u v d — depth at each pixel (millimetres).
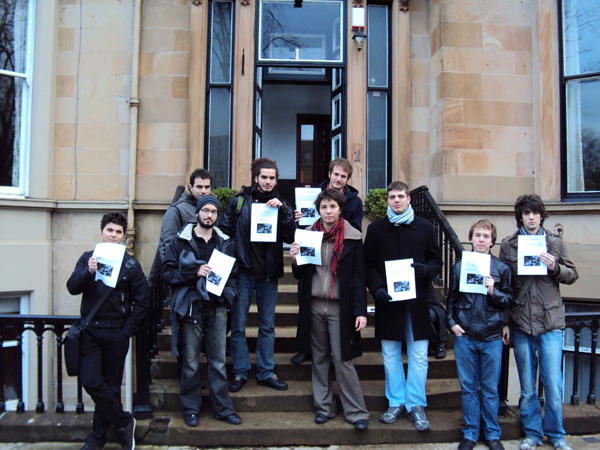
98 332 2914
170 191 5719
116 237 3018
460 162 5629
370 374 3830
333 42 6156
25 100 5344
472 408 3145
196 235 3221
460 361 3178
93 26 5664
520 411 3262
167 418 3291
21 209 5121
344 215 3684
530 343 3215
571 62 5598
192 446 3143
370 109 6133
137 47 5664
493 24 5770
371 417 3383
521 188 5688
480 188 5629
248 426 3186
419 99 6031
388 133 6117
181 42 5852
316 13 6152
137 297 3031
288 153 8477
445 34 5711
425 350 3289
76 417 3363
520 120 5734
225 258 3152
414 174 5977
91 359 2906
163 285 4172
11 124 5262
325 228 3359
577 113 5562
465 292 3148
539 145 5648
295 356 3834
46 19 5438
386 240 3355
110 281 2898
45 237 5285
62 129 5539
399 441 3197
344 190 3764
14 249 4984
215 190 5523
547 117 5594
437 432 3217
